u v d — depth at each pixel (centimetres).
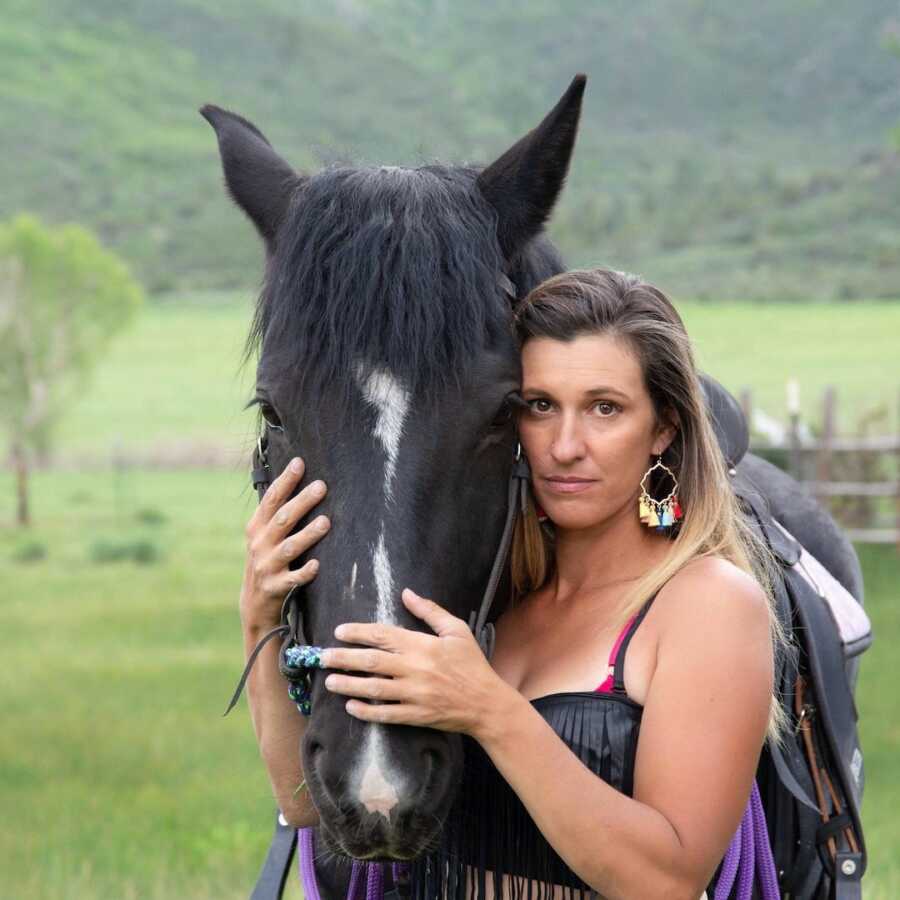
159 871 683
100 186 16600
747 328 5928
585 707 253
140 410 5384
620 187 16962
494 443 250
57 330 4200
